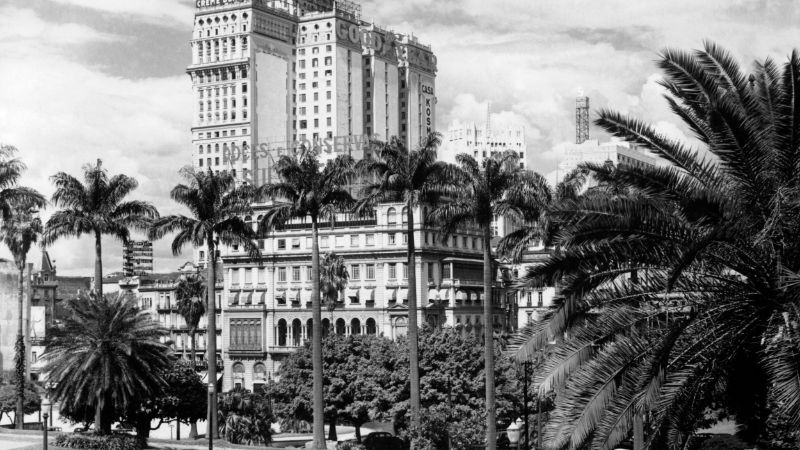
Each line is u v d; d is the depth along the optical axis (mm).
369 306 185500
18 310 137250
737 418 39188
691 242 35531
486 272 83812
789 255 34781
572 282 37469
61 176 103688
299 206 95500
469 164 86562
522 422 107062
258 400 106625
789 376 32406
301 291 191875
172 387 98938
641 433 44000
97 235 103688
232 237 102500
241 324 197000
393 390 109938
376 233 185500
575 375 35969
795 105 35062
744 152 34656
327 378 113938
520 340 38375
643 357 35594
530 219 86000
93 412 91000
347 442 99688
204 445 91188
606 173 38469
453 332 110250
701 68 36625
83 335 85250
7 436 95062
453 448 88375
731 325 36125
